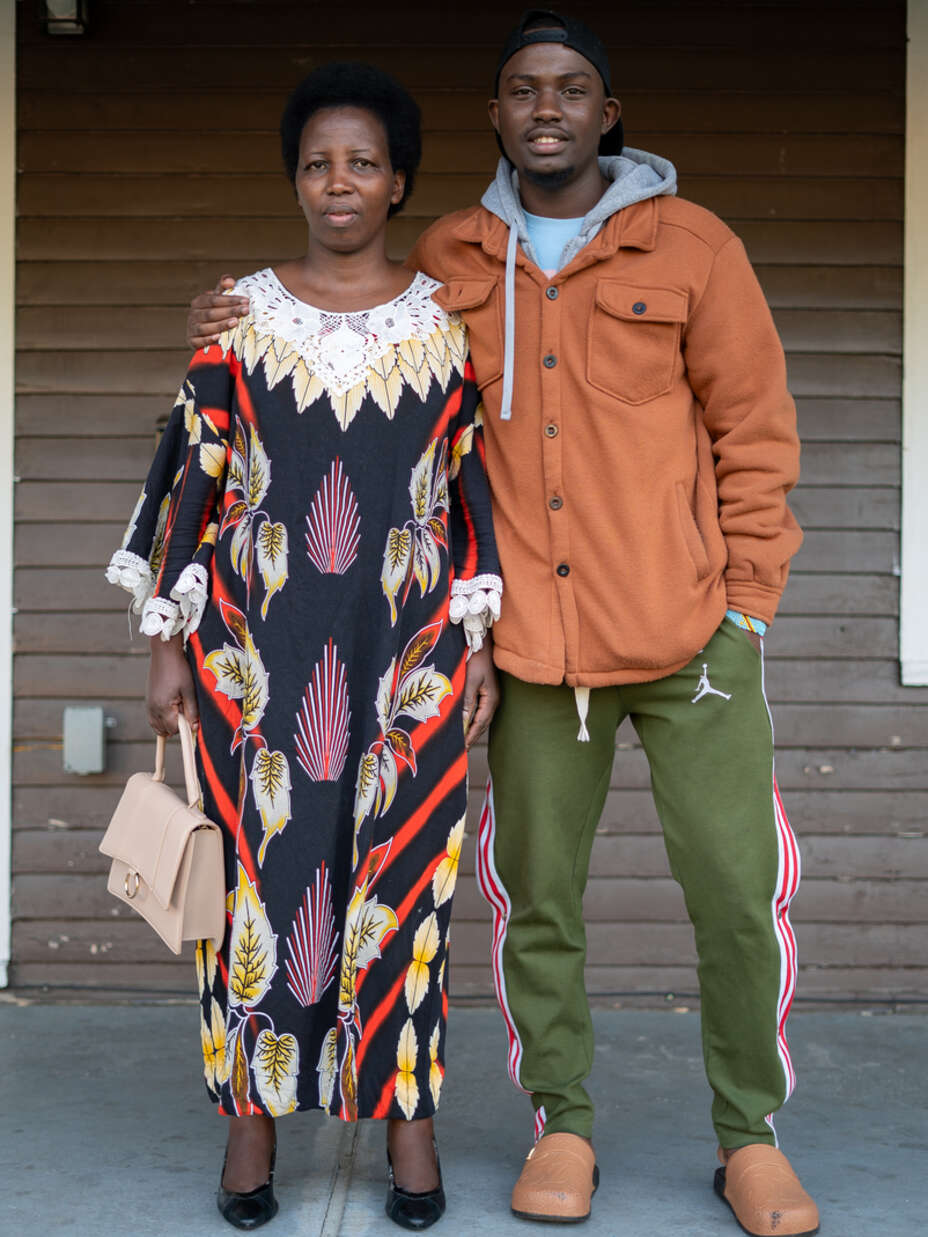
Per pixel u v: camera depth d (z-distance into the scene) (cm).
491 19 341
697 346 225
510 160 238
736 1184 222
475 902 342
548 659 223
